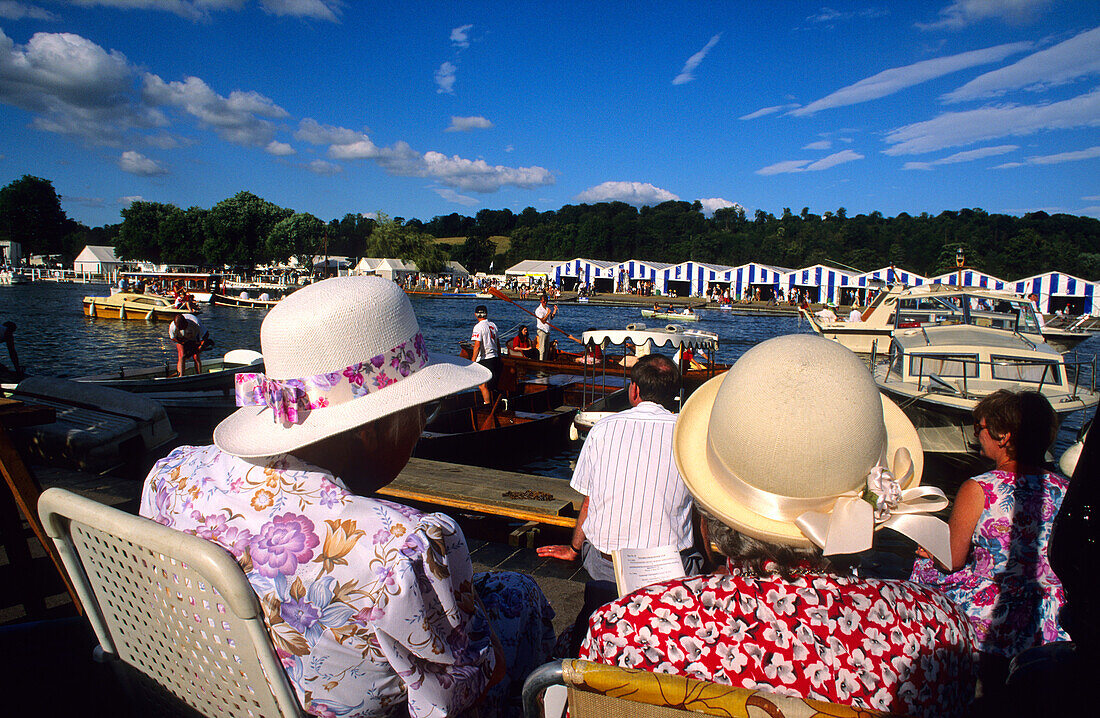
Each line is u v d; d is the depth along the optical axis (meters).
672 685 1.06
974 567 2.15
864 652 1.13
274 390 1.35
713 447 1.32
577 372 15.90
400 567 1.20
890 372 10.91
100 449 5.88
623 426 2.37
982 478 2.14
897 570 4.81
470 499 5.09
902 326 12.15
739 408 1.22
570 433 9.97
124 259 92.94
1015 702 1.21
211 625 1.25
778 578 1.21
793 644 1.13
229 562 1.14
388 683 1.30
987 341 10.19
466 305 53.47
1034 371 9.79
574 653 2.35
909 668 1.13
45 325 27.77
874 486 1.17
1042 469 2.13
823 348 1.22
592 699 1.14
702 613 1.17
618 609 1.22
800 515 1.20
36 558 3.53
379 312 1.42
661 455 2.28
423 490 5.30
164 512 1.40
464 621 1.34
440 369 1.54
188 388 10.86
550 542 5.05
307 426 1.35
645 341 11.30
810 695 1.12
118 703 1.54
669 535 2.26
